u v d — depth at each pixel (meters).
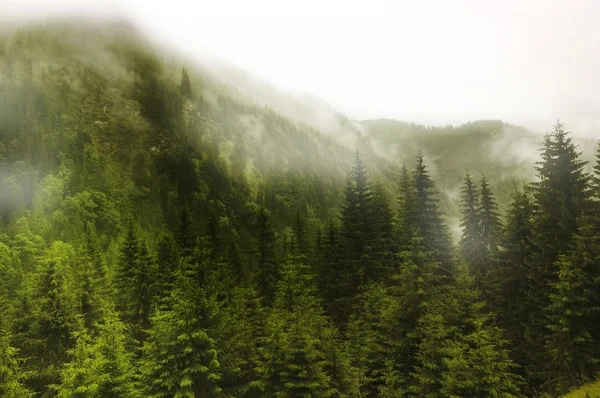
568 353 22.61
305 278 36.03
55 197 101.62
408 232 35.03
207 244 49.59
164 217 120.38
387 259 38.78
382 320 28.19
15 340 26.50
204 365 24.80
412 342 25.38
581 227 24.48
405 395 24.55
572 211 27.67
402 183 41.81
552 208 28.66
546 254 27.45
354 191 42.59
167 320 24.95
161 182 131.62
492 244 32.72
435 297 26.30
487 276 31.44
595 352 22.56
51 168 112.31
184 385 22.50
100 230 101.12
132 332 34.72
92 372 20.22
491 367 19.91
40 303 27.00
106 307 32.38
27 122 121.12
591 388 19.91
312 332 25.14
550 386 23.61
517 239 30.05
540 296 26.92
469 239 34.22
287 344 24.23
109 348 22.02
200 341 24.45
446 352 21.66
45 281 27.78
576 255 23.86
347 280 38.69
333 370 25.94
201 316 25.55
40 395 25.95
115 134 142.75
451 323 24.84
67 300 28.08
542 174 29.66
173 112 174.62
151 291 37.44
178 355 23.62
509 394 19.64
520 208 30.69
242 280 46.34
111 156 134.25
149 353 24.50
